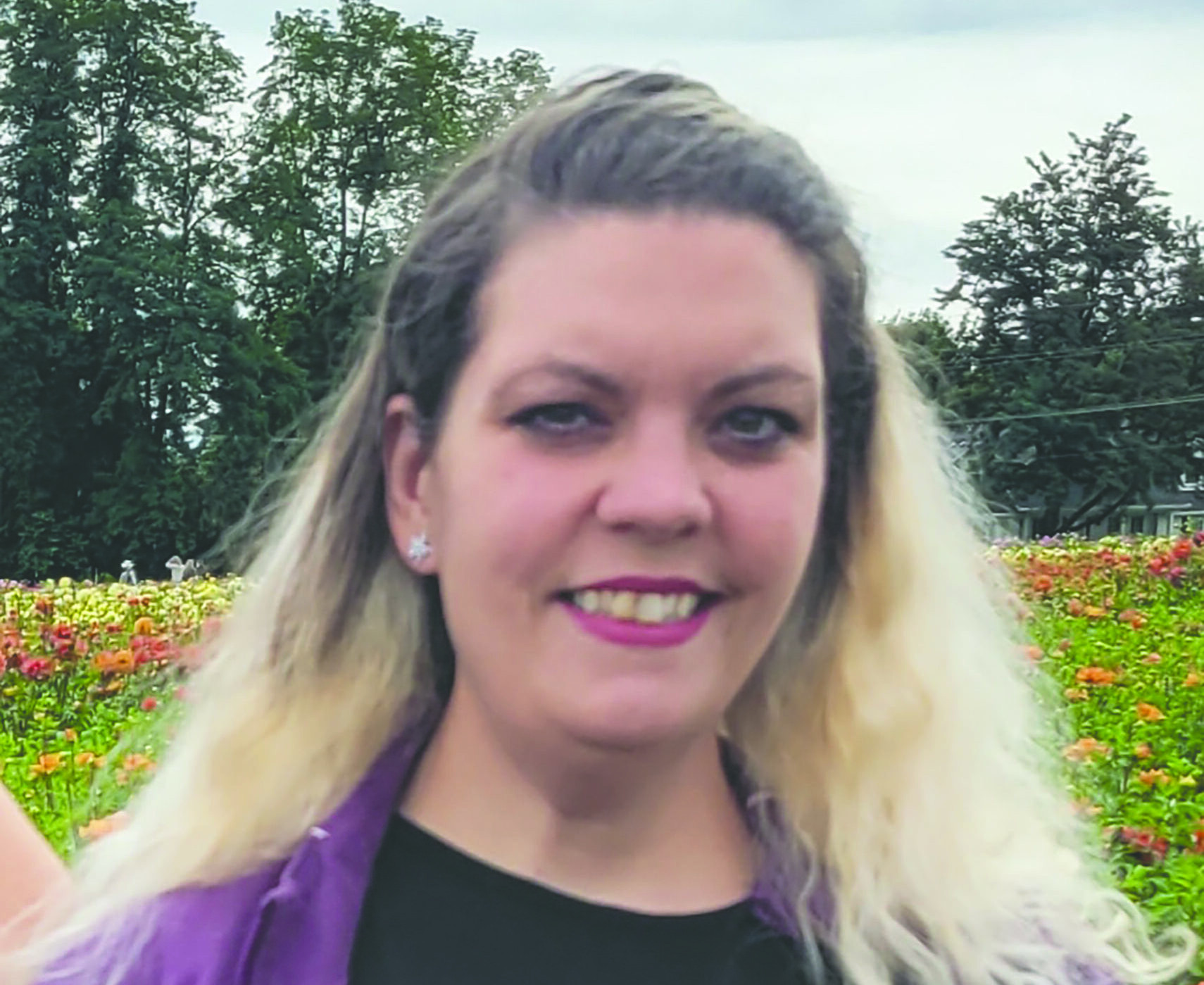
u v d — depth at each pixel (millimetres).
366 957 1702
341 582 1938
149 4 41875
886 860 1881
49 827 4469
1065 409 52719
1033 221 57000
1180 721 5840
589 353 1589
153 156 41594
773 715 1954
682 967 1711
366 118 41812
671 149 1646
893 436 1989
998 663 2107
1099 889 2139
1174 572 10906
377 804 1791
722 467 1622
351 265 41844
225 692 1957
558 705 1619
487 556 1636
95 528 40375
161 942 1745
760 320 1620
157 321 39594
